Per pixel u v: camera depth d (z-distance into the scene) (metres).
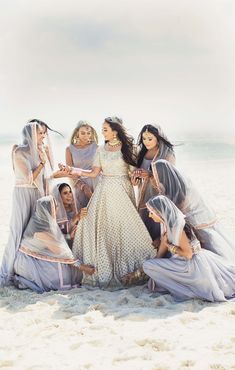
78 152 6.76
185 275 5.49
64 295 5.78
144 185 6.27
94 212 6.15
